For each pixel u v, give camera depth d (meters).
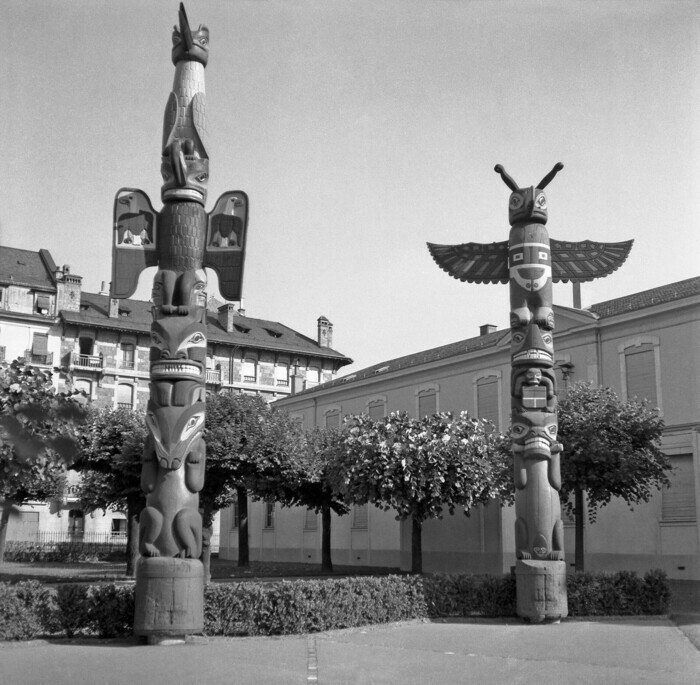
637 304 27.52
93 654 10.30
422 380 34.62
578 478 19.44
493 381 31.09
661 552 23.84
